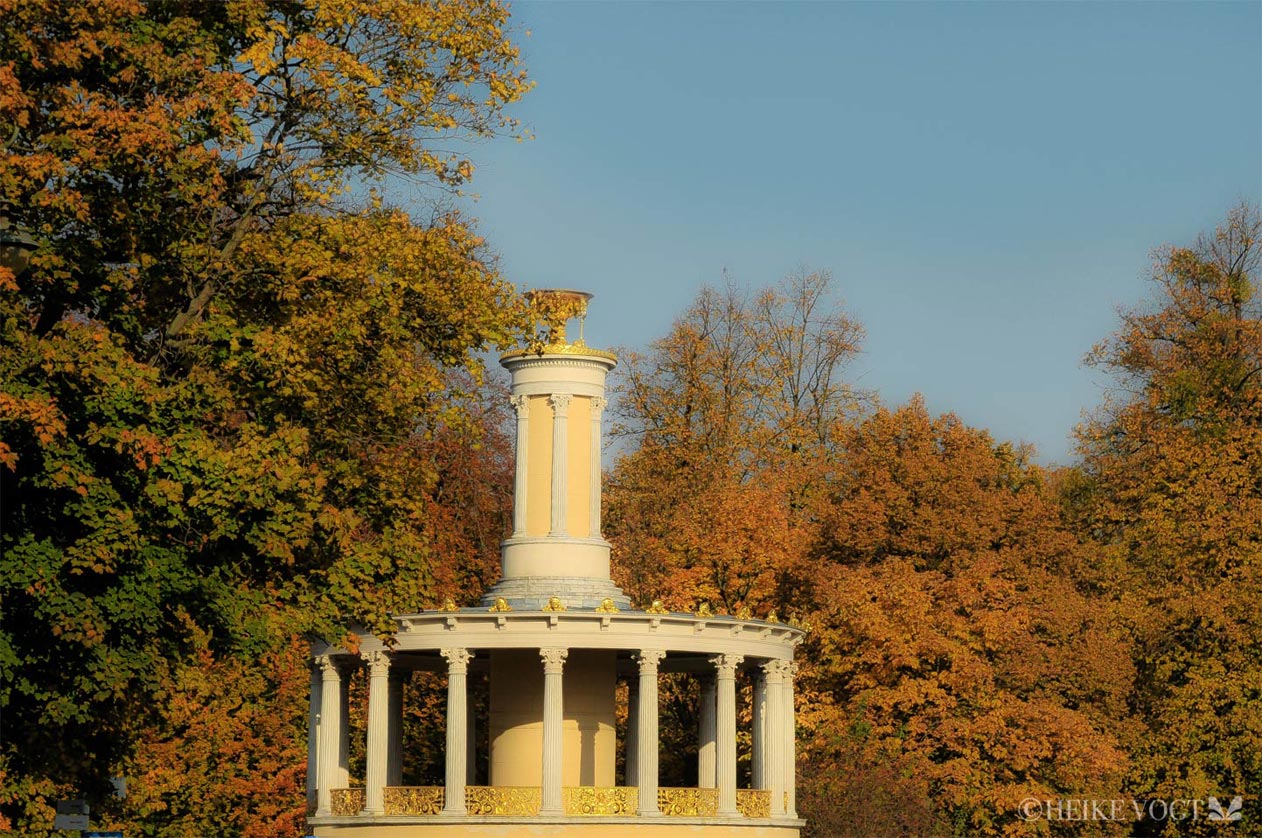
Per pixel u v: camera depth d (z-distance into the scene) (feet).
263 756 267.80
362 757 287.89
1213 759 282.77
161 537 152.15
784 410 361.71
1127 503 331.36
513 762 223.71
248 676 261.24
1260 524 300.81
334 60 164.55
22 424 136.46
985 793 266.57
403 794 221.05
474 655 230.89
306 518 156.35
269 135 171.32
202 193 157.17
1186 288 352.69
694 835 216.95
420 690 305.32
